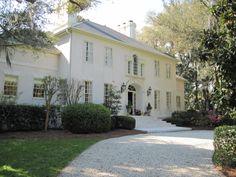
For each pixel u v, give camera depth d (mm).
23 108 15336
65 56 19719
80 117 14602
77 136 13203
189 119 24047
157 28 27281
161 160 7844
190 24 22219
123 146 10102
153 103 26469
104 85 21641
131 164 7301
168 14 23688
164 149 9633
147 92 25844
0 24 11508
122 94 22953
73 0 13133
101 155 8328
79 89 18391
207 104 28781
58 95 17641
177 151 9328
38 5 11875
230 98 6148
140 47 25266
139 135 14750
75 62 19594
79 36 20172
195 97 33156
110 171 6582
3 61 17016
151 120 23000
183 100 32688
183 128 20828
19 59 17906
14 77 17641
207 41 6223
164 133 16844
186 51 25172
